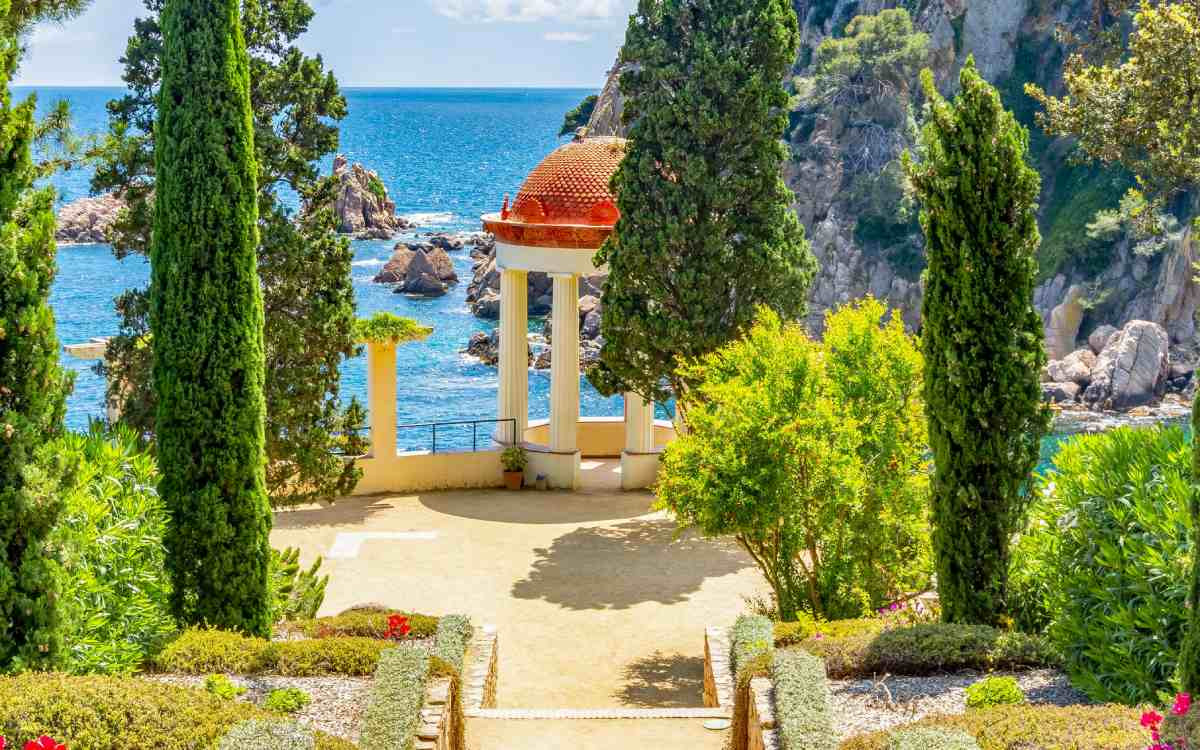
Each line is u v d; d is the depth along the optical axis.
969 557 16.38
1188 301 78.88
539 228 34.62
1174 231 78.50
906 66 102.25
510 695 19.80
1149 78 23.98
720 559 28.53
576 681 20.59
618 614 24.47
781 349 21.55
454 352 79.69
